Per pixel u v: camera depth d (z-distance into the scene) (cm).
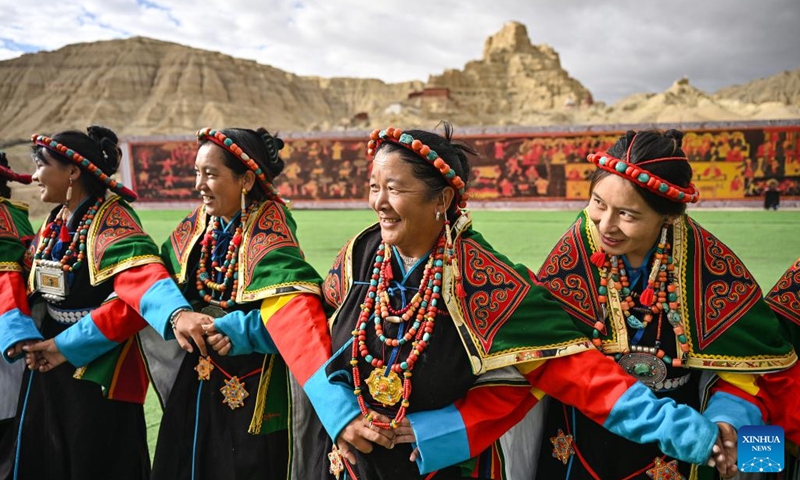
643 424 128
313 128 5947
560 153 1455
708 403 145
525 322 141
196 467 197
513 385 145
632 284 151
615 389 133
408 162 133
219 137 183
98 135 216
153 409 312
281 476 199
